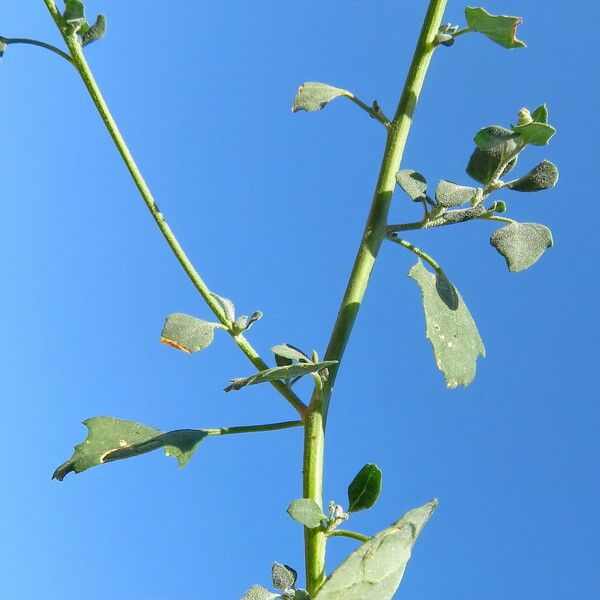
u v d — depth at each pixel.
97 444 0.32
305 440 0.32
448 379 0.33
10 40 0.34
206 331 0.33
